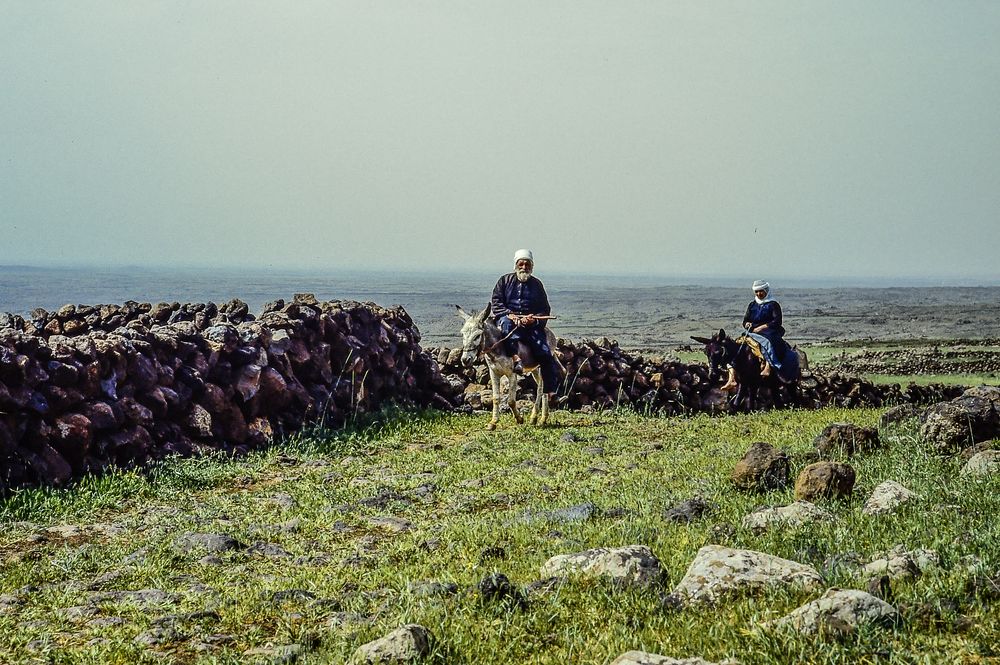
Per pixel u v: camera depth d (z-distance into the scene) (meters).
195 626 6.38
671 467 12.12
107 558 8.51
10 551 8.90
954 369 38.75
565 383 21.44
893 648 4.88
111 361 12.98
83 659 5.78
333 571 7.78
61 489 11.27
